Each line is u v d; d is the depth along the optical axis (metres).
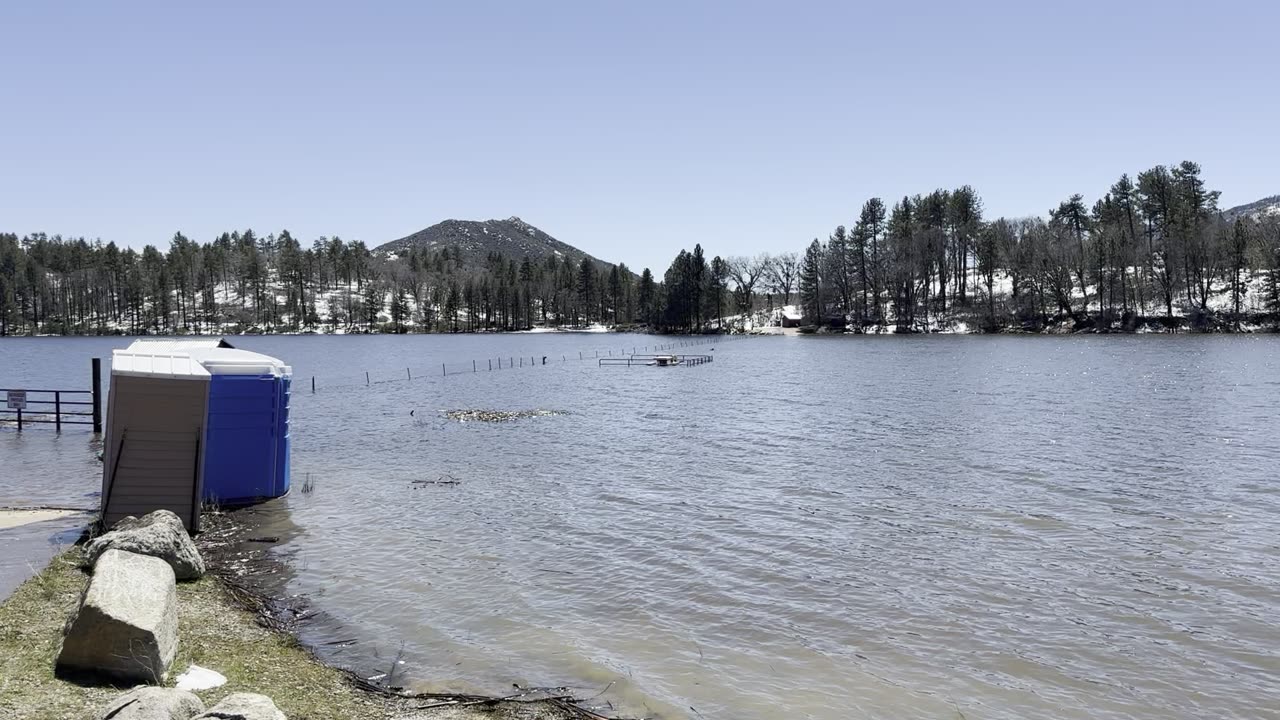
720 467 23.39
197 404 15.63
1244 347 81.19
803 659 10.12
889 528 16.39
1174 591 12.48
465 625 11.25
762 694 9.18
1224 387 44.56
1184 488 19.81
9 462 24.00
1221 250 114.00
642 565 13.98
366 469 23.33
